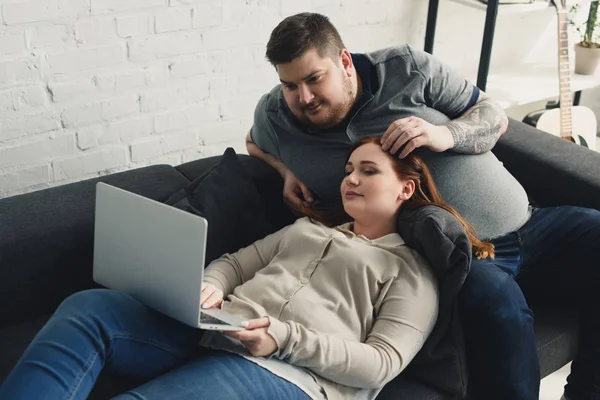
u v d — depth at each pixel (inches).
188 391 49.9
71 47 84.1
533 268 69.3
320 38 64.4
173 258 49.9
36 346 49.1
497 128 70.1
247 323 52.8
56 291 66.8
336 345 53.8
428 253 59.2
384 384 56.0
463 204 68.6
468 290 60.1
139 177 73.7
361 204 62.4
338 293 58.8
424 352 59.7
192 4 90.0
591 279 66.1
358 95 70.8
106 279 56.0
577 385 67.7
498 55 120.1
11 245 63.7
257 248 65.5
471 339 60.1
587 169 73.9
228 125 101.0
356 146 64.7
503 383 59.3
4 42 79.7
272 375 53.1
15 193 87.9
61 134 88.0
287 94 67.4
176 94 94.4
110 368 53.2
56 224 66.1
